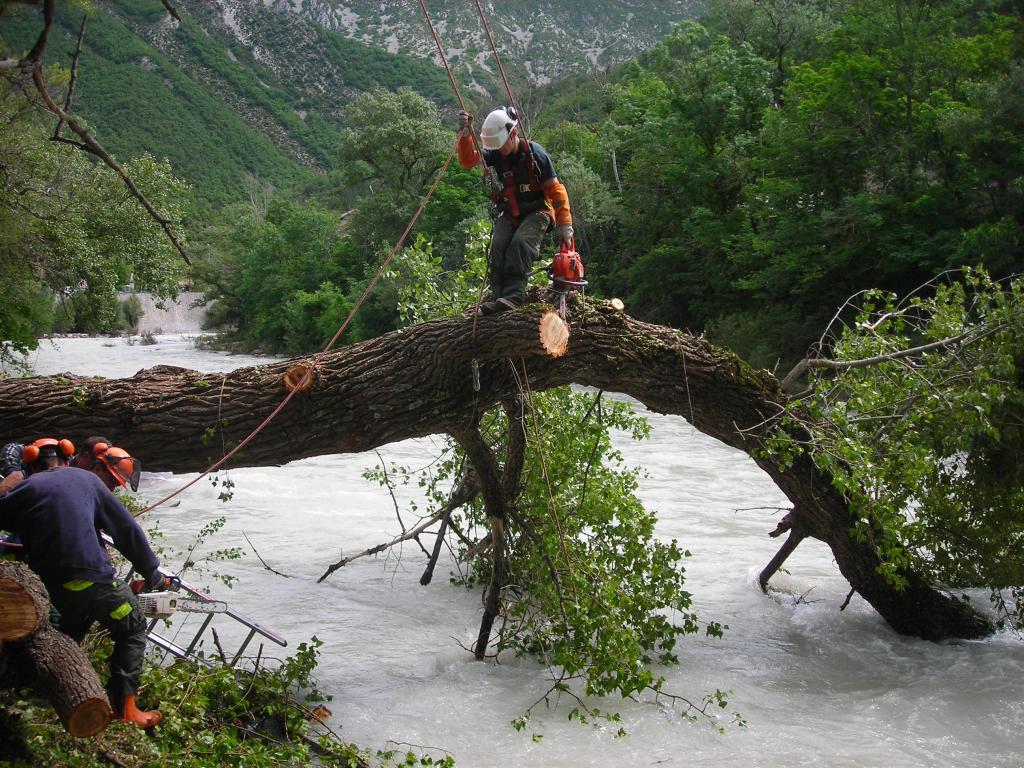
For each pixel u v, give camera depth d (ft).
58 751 13.87
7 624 12.59
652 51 138.72
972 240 73.36
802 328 94.63
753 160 112.16
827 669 23.47
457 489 29.09
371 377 19.34
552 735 18.90
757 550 35.29
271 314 191.21
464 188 177.99
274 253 197.77
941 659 24.08
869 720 20.02
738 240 111.04
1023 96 75.31
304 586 30.55
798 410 23.90
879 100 93.50
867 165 93.45
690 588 30.78
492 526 23.18
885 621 27.25
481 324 19.25
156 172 69.15
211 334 238.68
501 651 24.08
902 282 93.81
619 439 63.93
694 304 119.75
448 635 25.90
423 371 19.40
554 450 23.61
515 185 19.48
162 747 14.62
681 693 21.47
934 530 26.50
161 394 19.01
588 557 22.30
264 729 17.34
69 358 165.99
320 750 17.22
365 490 45.80
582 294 21.22
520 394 20.94
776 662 23.94
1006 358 23.72
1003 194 81.66
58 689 12.80
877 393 24.52
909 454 23.50
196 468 19.34
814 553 34.96
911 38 91.61
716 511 41.86
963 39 93.50
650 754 18.07
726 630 26.66
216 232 260.83
